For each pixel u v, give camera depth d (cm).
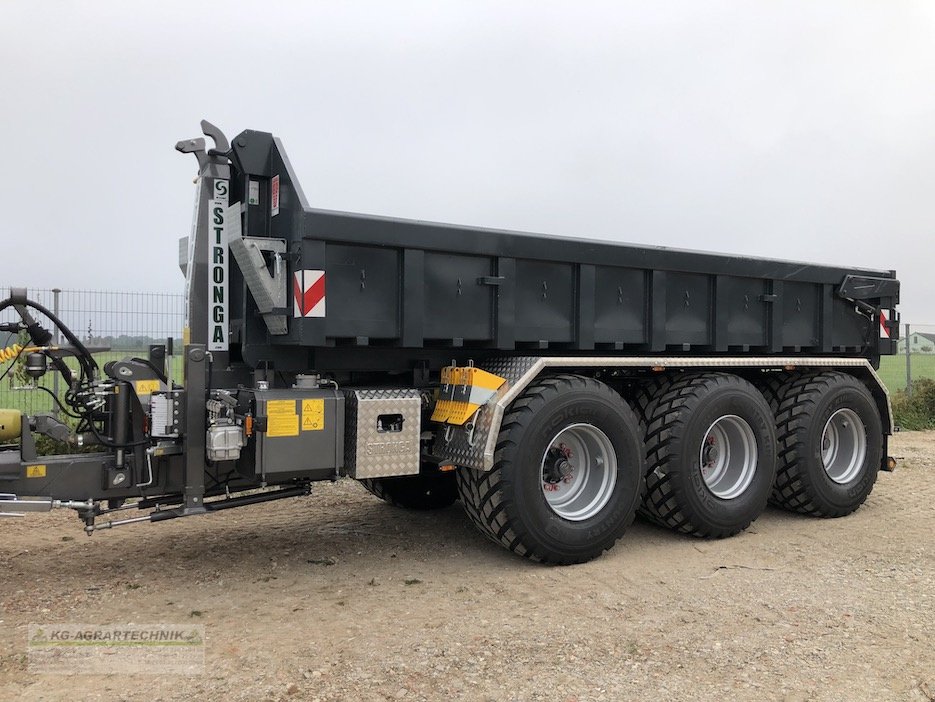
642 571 491
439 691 314
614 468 515
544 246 510
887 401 707
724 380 572
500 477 470
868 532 602
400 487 641
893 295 739
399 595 440
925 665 346
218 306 488
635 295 562
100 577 466
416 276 464
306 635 375
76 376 490
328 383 468
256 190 472
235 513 647
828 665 345
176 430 433
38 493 414
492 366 518
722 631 385
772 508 689
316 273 432
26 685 317
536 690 316
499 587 455
